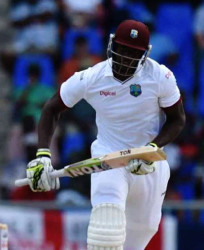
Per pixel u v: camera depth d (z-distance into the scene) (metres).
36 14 38.69
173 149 34.94
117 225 18.34
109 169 18.20
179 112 18.88
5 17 39.41
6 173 35.03
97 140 19.38
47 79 36.94
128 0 38.94
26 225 28.97
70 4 38.34
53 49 37.91
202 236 28.86
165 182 19.83
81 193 32.59
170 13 38.97
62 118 35.06
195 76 38.22
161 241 28.72
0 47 38.62
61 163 34.06
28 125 34.78
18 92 36.94
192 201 30.19
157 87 18.44
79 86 18.75
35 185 18.64
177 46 38.50
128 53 18.02
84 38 37.47
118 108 18.67
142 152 17.50
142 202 19.66
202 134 35.78
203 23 38.91
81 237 28.73
